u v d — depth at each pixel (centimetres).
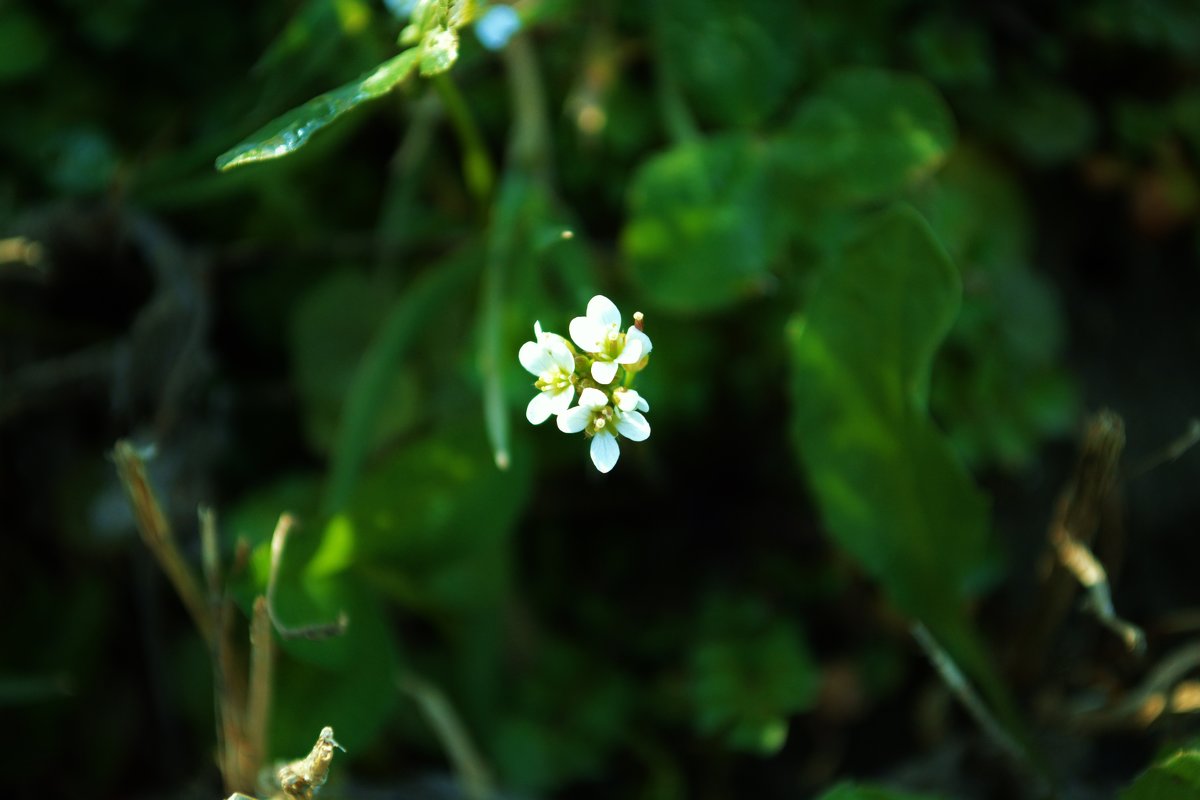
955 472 23
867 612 27
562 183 27
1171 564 27
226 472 27
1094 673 24
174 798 26
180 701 26
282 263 27
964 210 27
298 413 27
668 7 26
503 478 23
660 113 27
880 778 25
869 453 23
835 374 23
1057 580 23
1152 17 28
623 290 26
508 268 25
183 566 22
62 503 27
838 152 25
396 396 26
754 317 26
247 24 28
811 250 26
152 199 26
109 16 28
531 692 26
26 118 27
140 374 26
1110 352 28
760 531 27
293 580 22
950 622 23
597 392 20
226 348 27
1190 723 24
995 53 28
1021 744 23
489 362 24
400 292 27
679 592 27
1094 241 28
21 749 26
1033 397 27
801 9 26
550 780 26
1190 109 28
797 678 25
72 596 27
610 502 27
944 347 26
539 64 27
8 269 26
